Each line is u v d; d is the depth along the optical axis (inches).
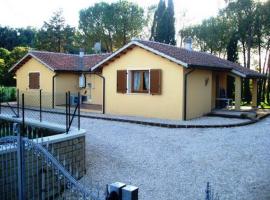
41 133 355.3
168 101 653.3
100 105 860.6
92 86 898.7
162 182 300.0
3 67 1299.2
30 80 938.7
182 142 455.2
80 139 314.5
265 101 1264.8
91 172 326.0
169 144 442.9
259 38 1310.3
